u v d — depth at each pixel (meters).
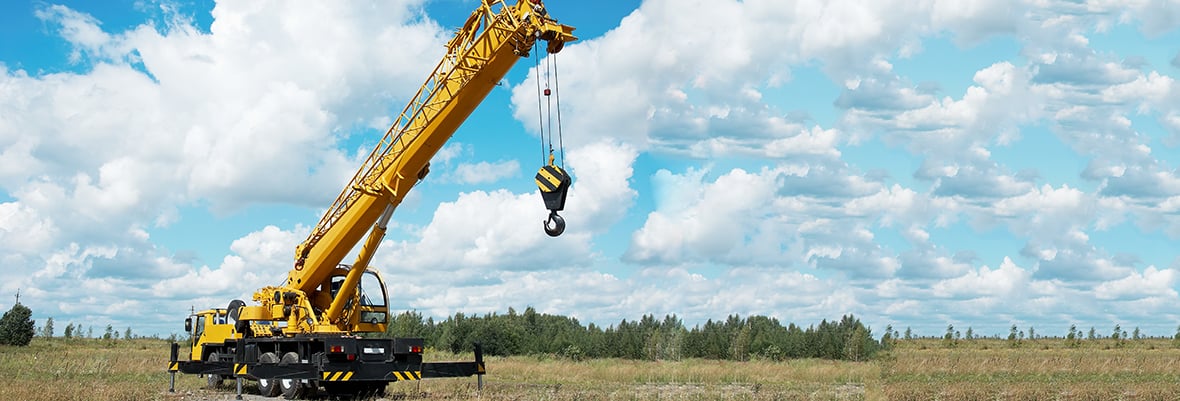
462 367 24.23
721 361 55.91
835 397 23.20
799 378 31.59
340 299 23.97
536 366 38.69
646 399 22.83
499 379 31.36
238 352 25.38
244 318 25.20
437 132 22.08
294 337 23.92
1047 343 72.56
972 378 29.50
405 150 22.50
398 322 62.97
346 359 22.48
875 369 34.22
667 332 64.06
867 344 55.22
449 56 21.81
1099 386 24.83
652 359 60.75
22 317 72.31
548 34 20.33
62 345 77.69
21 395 21.61
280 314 24.69
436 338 62.72
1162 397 22.16
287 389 23.44
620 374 32.56
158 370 35.12
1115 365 35.97
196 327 28.62
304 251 24.69
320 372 22.14
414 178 22.91
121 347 73.62
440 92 21.95
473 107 21.81
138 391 24.08
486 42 20.97
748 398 23.00
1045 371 33.03
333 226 24.09
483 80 21.23
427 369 23.70
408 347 23.17
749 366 39.03
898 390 24.64
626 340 62.09
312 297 25.31
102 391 23.17
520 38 20.42
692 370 34.56
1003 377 29.91
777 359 57.47
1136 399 22.12
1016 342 71.25
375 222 23.64
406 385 27.45
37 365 36.88
